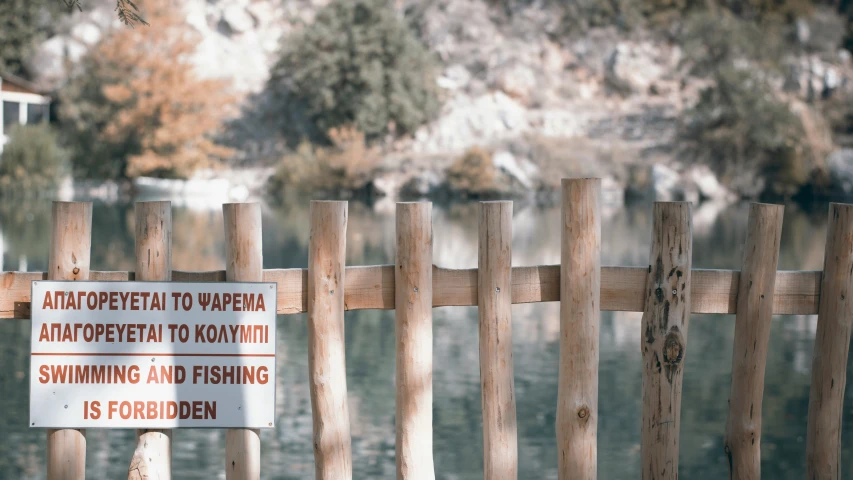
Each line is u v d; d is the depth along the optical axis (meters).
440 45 40.75
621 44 40.88
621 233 19.34
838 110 37.84
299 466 5.21
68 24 36.25
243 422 2.89
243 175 34.69
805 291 3.12
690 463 5.38
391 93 36.56
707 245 17.48
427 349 2.98
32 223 19.36
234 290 2.88
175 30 37.81
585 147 34.12
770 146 32.69
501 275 2.97
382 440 5.70
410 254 2.94
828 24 40.66
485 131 37.25
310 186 33.16
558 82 40.62
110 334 2.85
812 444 3.15
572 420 3.03
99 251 14.99
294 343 8.38
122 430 5.90
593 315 3.01
